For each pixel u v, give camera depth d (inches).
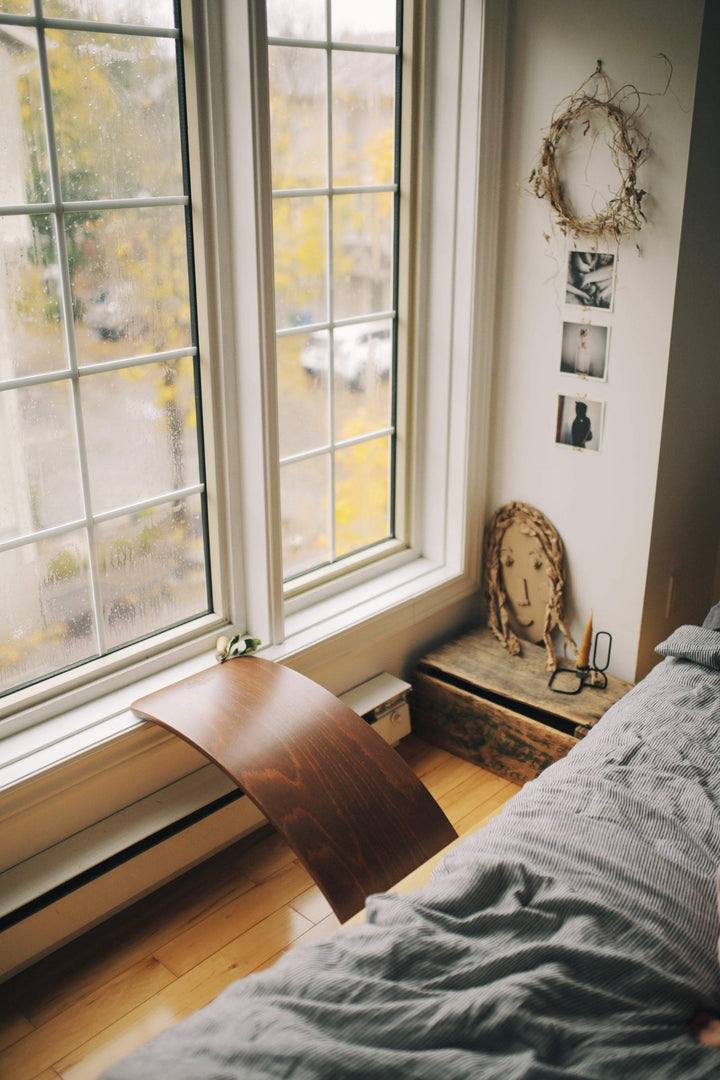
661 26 92.8
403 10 103.5
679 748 77.8
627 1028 50.9
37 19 74.3
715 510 122.3
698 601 125.6
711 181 99.5
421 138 107.4
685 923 58.8
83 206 80.7
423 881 74.8
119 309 86.0
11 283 78.0
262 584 100.6
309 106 97.0
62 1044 77.9
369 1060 47.3
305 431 107.3
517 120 106.2
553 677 112.7
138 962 86.2
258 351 91.3
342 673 111.0
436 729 118.1
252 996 53.9
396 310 114.6
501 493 121.0
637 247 100.3
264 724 86.3
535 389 113.4
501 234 110.9
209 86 84.5
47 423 83.1
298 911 92.4
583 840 66.0
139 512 92.5
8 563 83.4
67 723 87.7
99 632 92.3
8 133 74.9
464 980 53.4
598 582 114.8
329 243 103.5
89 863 84.0
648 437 105.3
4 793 79.7
